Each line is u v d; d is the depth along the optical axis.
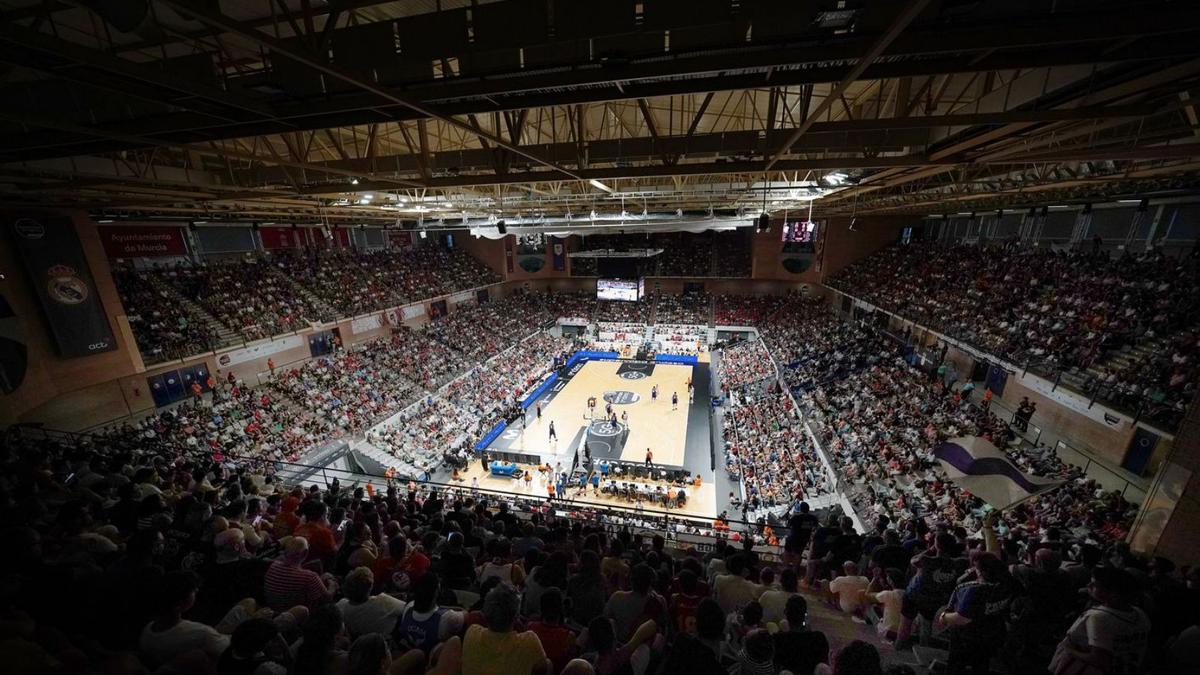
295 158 12.52
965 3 4.74
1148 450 14.16
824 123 8.92
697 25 5.29
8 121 9.08
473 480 25.72
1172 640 4.16
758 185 19.56
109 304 20.34
